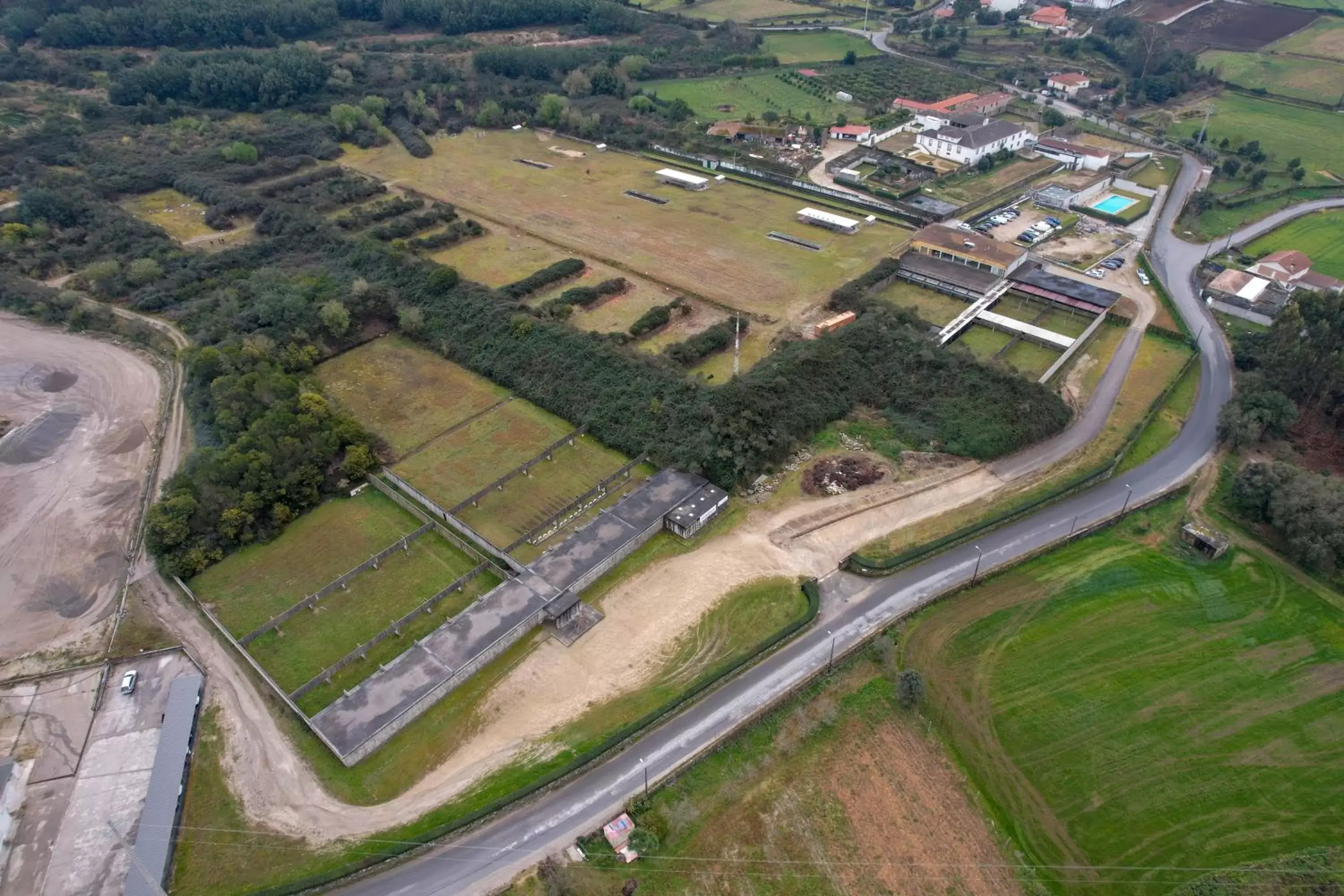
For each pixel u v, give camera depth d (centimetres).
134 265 13725
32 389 11788
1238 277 13912
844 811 6681
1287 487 9150
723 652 7938
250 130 18888
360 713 7181
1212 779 6900
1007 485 9988
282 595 8669
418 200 16525
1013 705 7506
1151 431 10956
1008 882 6250
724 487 9856
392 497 9938
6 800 6681
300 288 13150
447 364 12400
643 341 12238
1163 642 8100
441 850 6425
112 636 8275
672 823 6544
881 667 7825
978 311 13000
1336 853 6356
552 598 8275
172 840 6462
